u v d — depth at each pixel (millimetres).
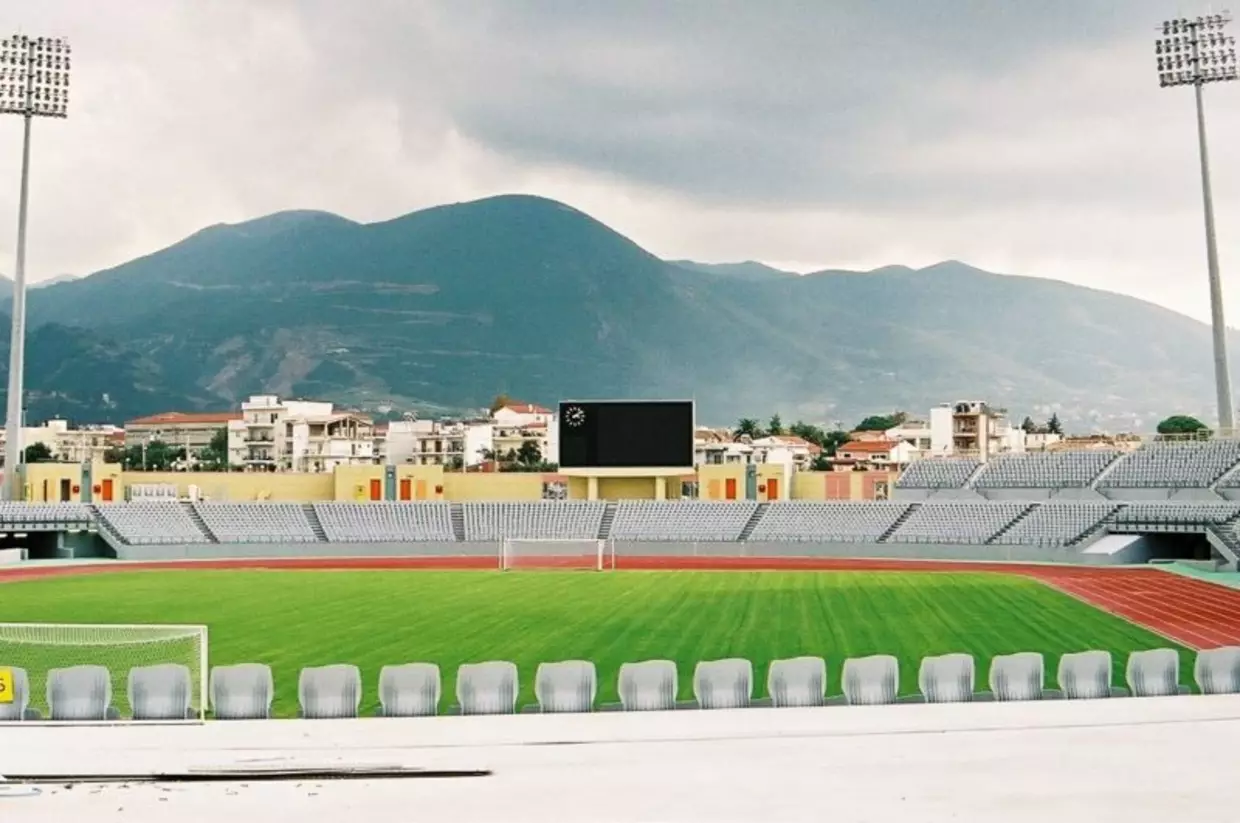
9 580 60688
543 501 87500
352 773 18031
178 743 20312
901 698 24125
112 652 29328
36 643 30141
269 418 149000
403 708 23000
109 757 19266
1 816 15898
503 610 44531
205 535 81688
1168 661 24656
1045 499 82562
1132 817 15617
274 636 37406
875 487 95188
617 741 20141
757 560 76938
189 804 16500
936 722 21438
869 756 18922
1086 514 74625
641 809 16125
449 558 79750
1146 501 75250
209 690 25125
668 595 50312
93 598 50344
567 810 16109
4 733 21234
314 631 38594
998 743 19719
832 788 17047
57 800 16719
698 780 17562
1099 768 18031
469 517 86625
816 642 35312
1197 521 68125
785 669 23406
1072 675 24078
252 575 63531
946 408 132500
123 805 16438
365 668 31391
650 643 35438
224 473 93875
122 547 78125
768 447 160500
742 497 92562
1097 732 20469
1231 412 81625
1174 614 42250
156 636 31203
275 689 28172
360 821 15703
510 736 20609
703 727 21234
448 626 39719
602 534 84188
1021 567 68562
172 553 79000
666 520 84688
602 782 17500
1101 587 53156
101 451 179000
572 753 19297
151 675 22703
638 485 88875
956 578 59062
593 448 84625
